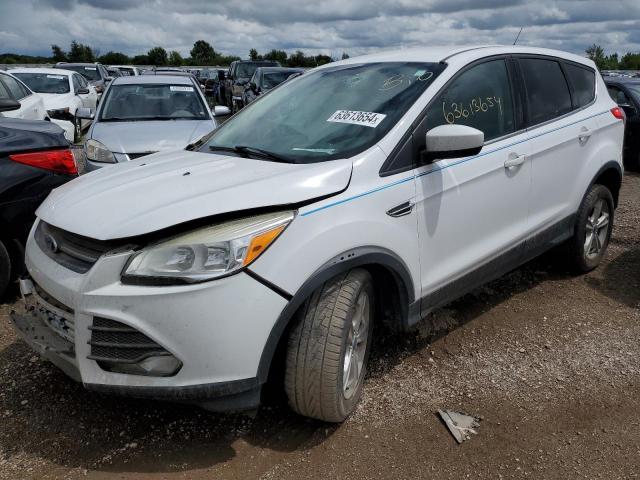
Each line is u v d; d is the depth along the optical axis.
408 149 3.06
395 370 3.44
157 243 2.45
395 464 2.67
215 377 2.44
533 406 3.08
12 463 2.67
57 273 2.64
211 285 2.37
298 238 2.54
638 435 2.85
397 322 3.19
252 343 2.45
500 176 3.59
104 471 2.62
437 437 2.85
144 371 2.46
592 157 4.45
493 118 3.65
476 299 4.38
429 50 3.76
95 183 3.04
